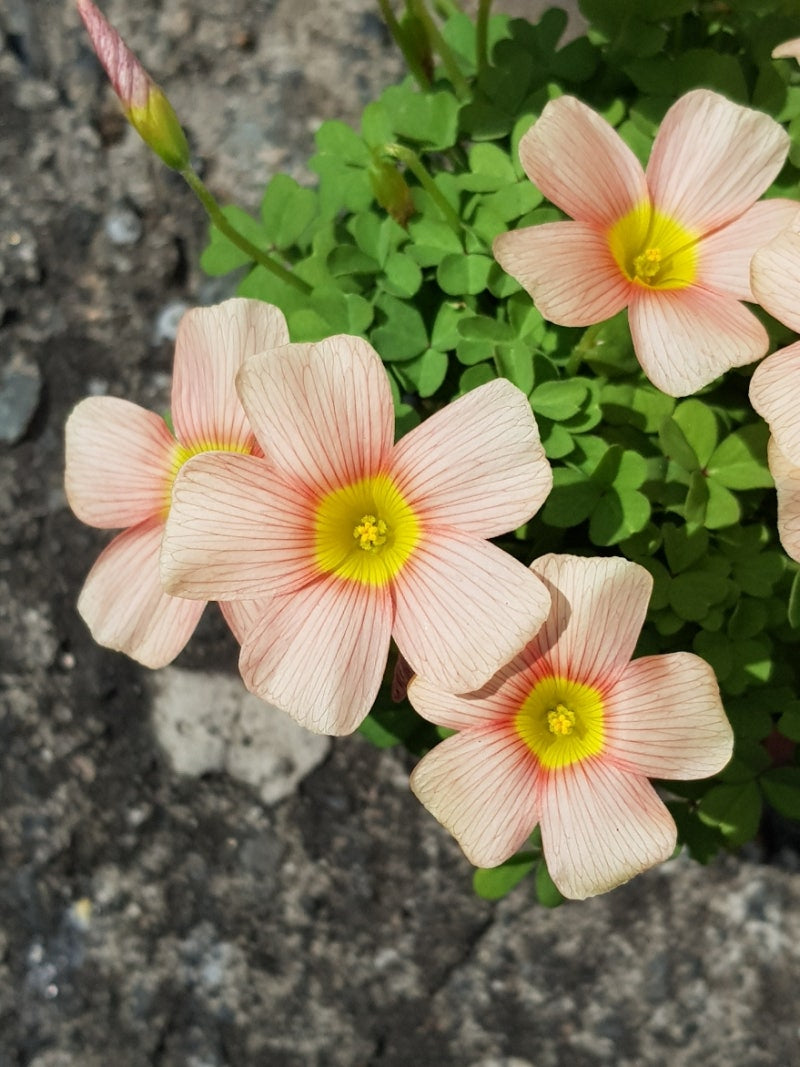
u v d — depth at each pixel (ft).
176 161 0.38
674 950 0.57
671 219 0.37
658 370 0.33
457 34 0.49
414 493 0.32
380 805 0.59
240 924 0.59
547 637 0.33
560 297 0.34
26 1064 0.58
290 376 0.31
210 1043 0.58
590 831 0.33
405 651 0.32
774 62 0.43
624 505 0.39
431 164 0.47
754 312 0.40
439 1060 0.57
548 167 0.34
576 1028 0.57
